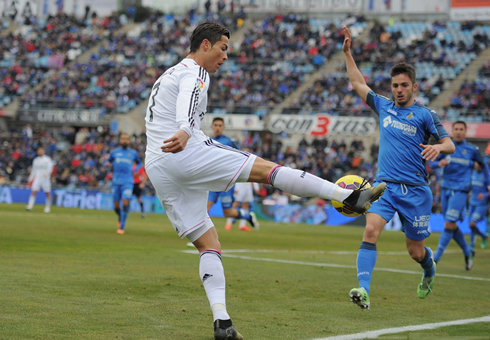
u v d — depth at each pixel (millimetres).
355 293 12219
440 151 14188
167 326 11109
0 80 109062
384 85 89875
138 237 34562
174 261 22656
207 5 126188
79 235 33344
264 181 10539
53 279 16266
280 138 86562
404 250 36031
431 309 14688
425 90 87312
